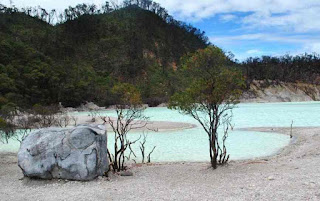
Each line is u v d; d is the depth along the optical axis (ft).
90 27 506.48
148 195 31.81
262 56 460.96
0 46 305.53
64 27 499.51
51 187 36.40
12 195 33.60
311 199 27.43
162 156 62.44
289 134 88.38
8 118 123.03
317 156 52.13
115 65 441.27
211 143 45.55
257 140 80.02
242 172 41.16
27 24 465.88
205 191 32.45
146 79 420.36
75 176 38.22
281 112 184.24
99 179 39.06
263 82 391.65
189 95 45.01
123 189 34.50
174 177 40.47
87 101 315.58
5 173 45.91
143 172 44.37
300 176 36.52
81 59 443.32
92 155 38.86
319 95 404.57
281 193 29.84
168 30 565.94
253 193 30.48
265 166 44.86
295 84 407.44
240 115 162.20
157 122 133.49
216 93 43.93
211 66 44.19
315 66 454.81
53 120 140.67
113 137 92.17
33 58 328.08
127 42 491.31
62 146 39.50
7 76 258.57
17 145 84.07
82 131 40.29
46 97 284.82
